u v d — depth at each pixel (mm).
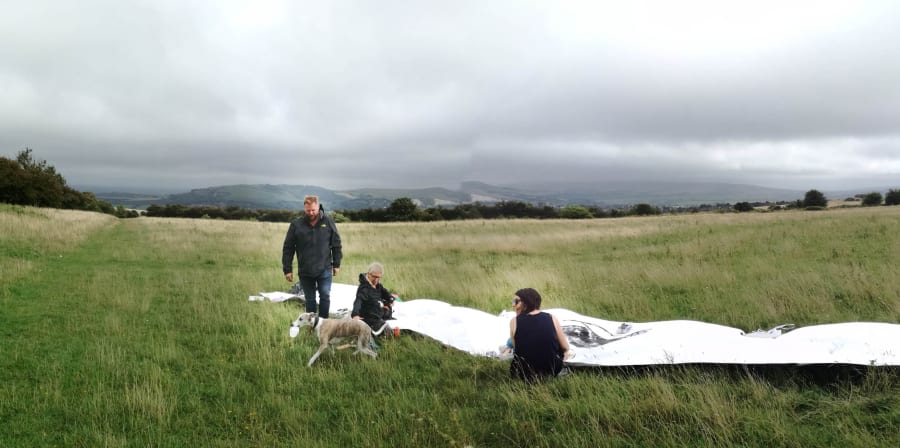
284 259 7816
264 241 24906
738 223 27375
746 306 8703
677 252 16688
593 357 5770
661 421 4145
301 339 7168
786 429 3895
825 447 3666
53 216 31547
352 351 6562
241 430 4367
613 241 22719
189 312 8938
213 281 12570
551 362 5363
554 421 4398
